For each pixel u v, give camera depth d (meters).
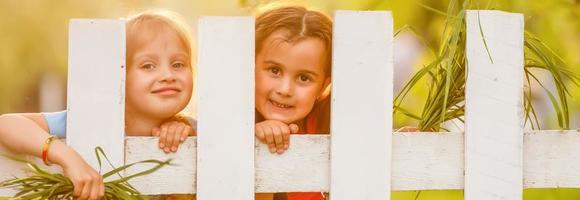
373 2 5.94
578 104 6.25
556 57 3.89
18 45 12.14
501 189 3.25
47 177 2.91
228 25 3.04
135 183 3.05
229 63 3.05
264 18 3.47
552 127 6.46
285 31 3.44
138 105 3.34
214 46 3.04
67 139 3.00
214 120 3.06
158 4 10.33
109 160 3.02
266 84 3.46
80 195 2.89
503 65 3.22
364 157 3.15
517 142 3.25
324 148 3.15
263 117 3.53
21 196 2.90
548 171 3.31
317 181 3.15
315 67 3.47
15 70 12.16
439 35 5.97
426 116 3.42
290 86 3.44
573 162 3.32
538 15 5.77
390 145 3.16
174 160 3.08
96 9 12.12
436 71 3.41
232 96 3.06
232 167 3.08
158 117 3.36
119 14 11.92
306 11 3.52
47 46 12.24
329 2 5.90
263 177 3.12
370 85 3.12
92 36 2.98
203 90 3.05
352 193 3.15
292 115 3.48
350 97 3.12
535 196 5.82
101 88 3.00
